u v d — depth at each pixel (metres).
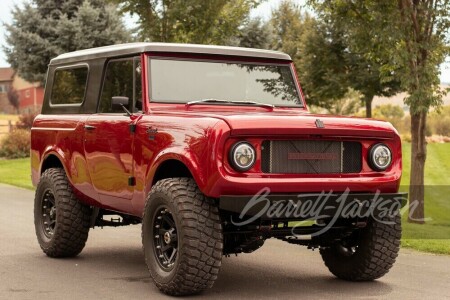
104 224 7.68
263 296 5.77
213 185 5.33
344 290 6.04
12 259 7.46
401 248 8.51
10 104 78.56
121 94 6.71
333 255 6.55
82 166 7.09
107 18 34.41
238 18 15.91
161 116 6.02
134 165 6.23
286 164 5.59
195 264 5.42
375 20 10.83
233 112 6.17
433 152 26.08
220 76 6.72
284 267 7.18
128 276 6.58
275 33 37.69
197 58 6.69
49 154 7.67
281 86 6.98
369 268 6.24
